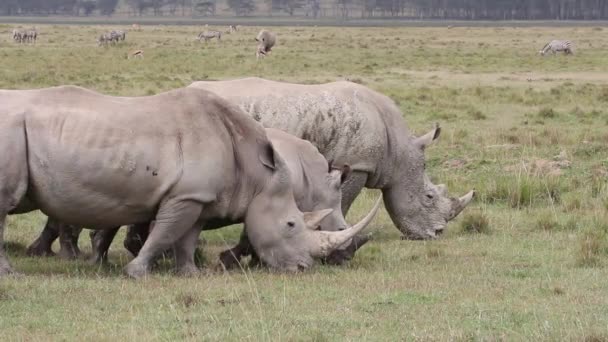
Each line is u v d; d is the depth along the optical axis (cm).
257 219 1458
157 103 1426
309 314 1184
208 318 1155
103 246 1538
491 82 5312
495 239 1789
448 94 4409
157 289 1309
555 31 14962
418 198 1831
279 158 1459
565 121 3491
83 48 8600
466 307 1229
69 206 1382
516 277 1442
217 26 18275
